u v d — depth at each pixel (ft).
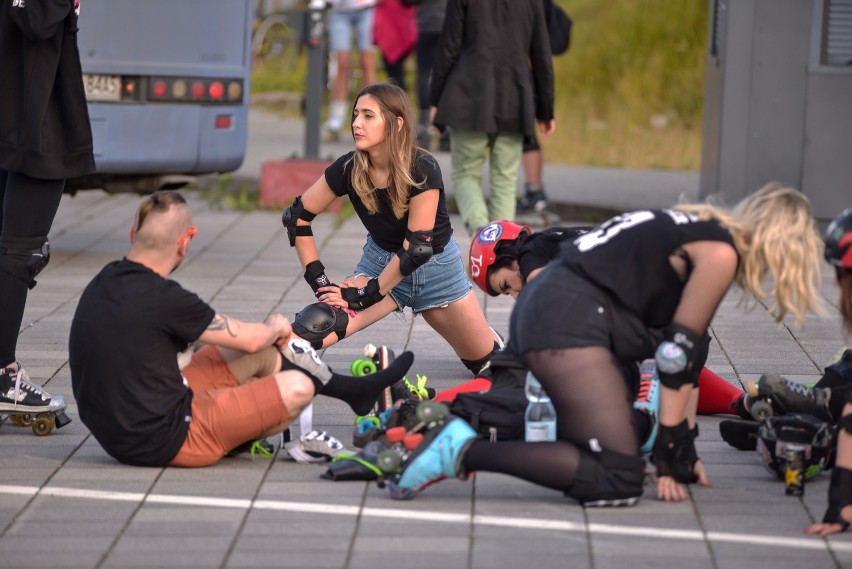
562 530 36.60
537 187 97.91
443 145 116.16
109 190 80.94
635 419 39.47
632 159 136.87
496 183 80.79
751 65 86.53
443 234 50.06
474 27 77.87
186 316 40.52
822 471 42.32
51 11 44.16
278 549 35.17
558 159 138.21
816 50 86.12
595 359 37.93
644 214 38.75
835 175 86.84
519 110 78.28
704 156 94.02
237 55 80.64
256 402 41.16
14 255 45.68
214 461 41.83
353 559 34.45
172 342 40.93
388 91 47.37
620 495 37.93
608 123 153.28
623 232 38.42
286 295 69.82
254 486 40.32
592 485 37.65
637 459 37.99
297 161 100.78
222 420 41.27
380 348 46.88
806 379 53.26
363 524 37.04
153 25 77.36
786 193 37.40
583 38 176.45
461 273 51.72
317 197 50.60
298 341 43.39
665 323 38.65
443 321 52.01
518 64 77.97
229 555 34.76
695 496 39.58
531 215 96.12
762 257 37.06
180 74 78.48
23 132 45.39
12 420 45.93
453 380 53.21
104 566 34.04
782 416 40.98
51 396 46.16
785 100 86.74
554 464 37.60
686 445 38.78
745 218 37.47
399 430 39.99
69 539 35.91
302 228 51.31
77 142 46.44
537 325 38.45
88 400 40.86
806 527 36.96
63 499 39.04
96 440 45.27
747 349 58.70
